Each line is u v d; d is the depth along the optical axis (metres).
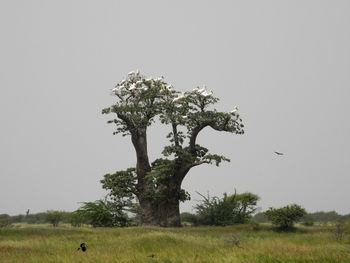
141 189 72.12
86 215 70.69
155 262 26.16
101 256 28.17
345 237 44.69
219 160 67.44
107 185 70.75
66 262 26.17
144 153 72.69
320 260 25.64
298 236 47.28
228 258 26.67
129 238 41.19
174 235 40.91
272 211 59.41
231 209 71.69
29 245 36.16
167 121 69.56
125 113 71.44
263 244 35.66
